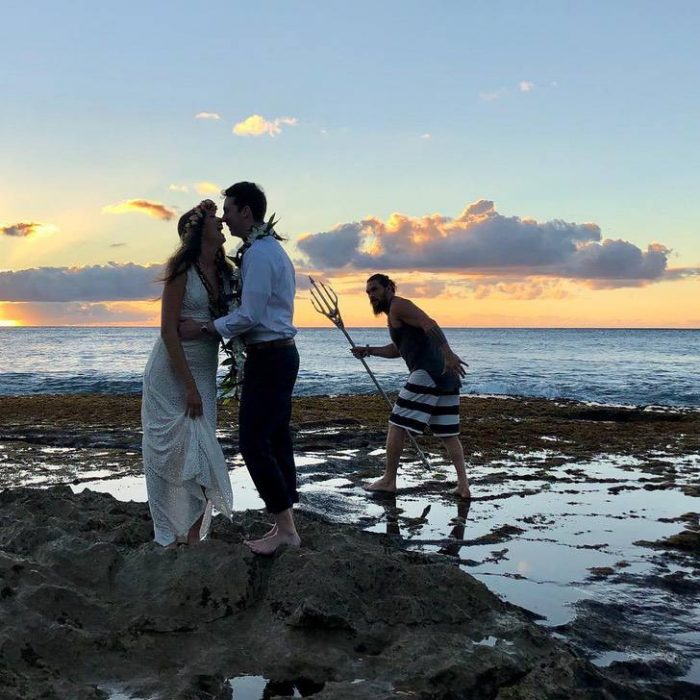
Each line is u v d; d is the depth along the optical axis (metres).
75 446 9.26
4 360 41.16
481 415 13.48
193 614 3.47
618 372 33.03
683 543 5.19
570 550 5.03
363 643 3.29
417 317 6.53
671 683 3.15
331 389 22.22
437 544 5.14
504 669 3.04
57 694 2.69
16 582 3.43
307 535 4.42
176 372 4.07
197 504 4.11
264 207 4.03
